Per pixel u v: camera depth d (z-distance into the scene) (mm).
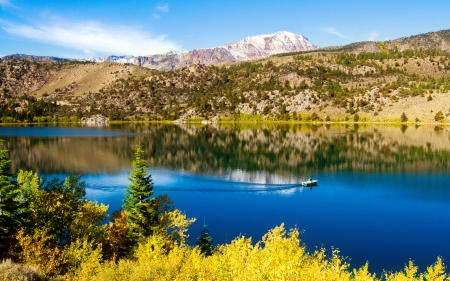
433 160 96812
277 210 55531
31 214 31281
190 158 106375
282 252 21672
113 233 38000
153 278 21938
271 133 181375
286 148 125375
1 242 28297
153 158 106250
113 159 101750
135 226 37250
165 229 39281
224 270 21250
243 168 90688
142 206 38188
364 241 42625
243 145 135000
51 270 24984
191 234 45719
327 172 84812
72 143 137250
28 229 30141
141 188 38375
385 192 65438
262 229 47469
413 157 101688
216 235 45438
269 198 62656
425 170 84938
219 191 67812
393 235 44531
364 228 46906
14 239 28141
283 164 95875
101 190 67500
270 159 103938
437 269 26031
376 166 90812
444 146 119438
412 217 51281
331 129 194375
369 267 36156
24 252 25500
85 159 101125
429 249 40250
